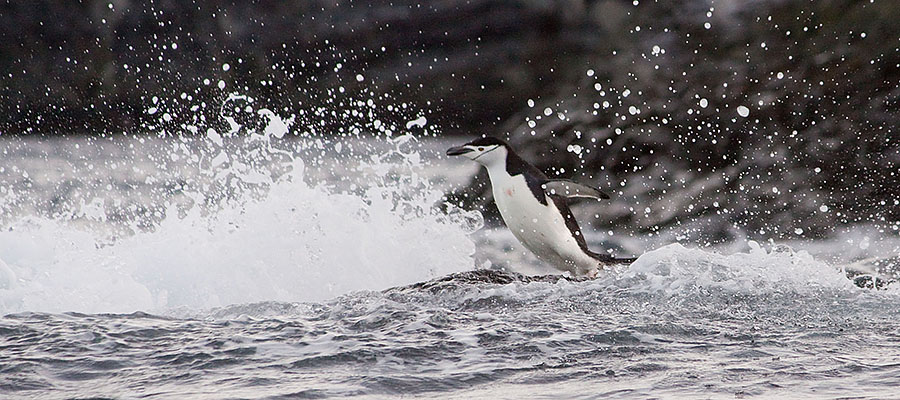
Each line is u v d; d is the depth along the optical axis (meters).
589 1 57.06
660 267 15.95
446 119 57.28
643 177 33.59
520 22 59.44
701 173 32.78
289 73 62.00
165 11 64.94
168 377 10.30
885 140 31.45
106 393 9.72
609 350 11.32
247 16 63.84
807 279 15.44
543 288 15.25
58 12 66.50
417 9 61.50
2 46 66.44
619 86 41.34
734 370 10.33
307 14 63.09
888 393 9.31
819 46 37.28
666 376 10.12
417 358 10.95
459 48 60.22
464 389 9.76
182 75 63.69
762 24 40.09
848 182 29.97
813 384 9.73
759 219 28.89
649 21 46.66
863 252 24.06
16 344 11.73
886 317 13.19
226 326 12.66
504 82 58.00
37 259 17.38
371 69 61.00
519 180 19.81
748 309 13.66
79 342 11.81
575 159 36.03
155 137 58.84
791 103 34.72
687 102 37.12
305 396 9.52
